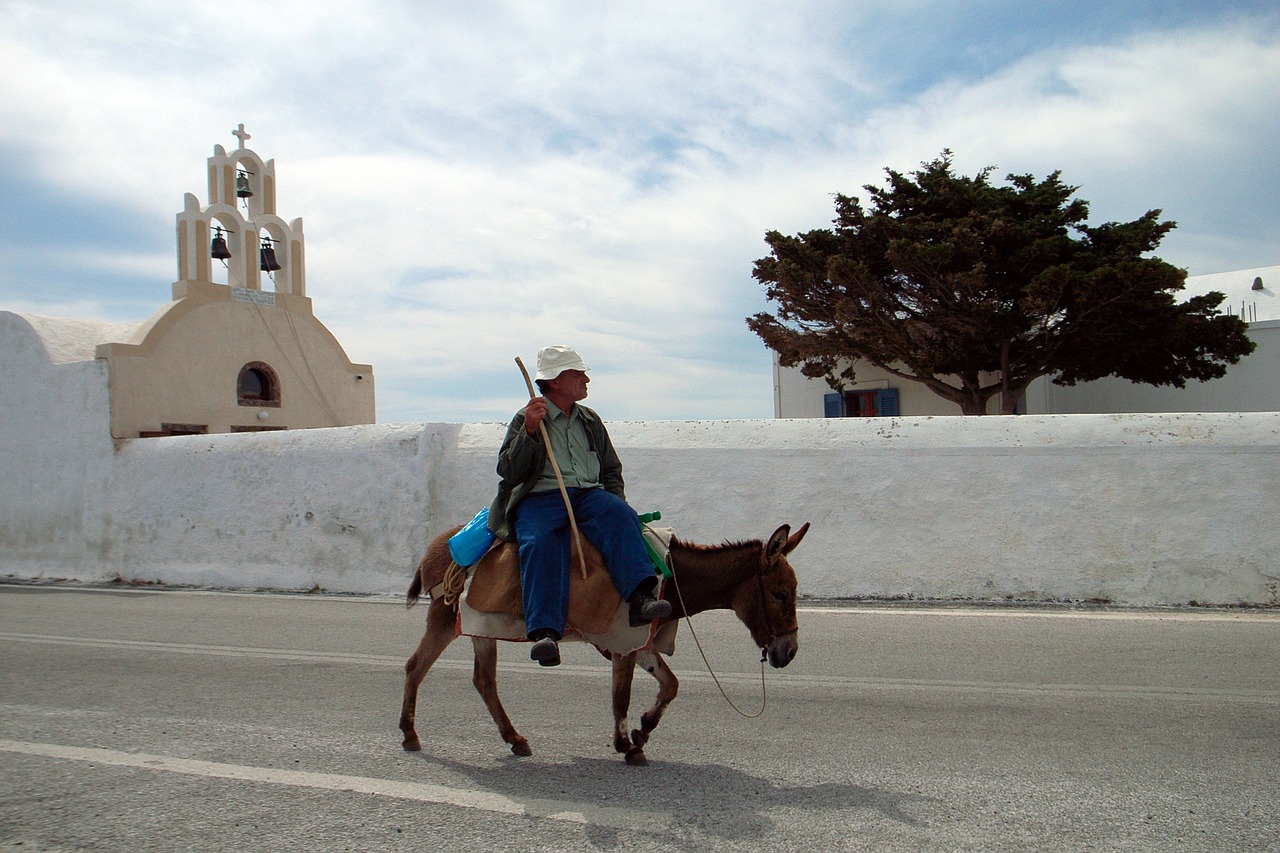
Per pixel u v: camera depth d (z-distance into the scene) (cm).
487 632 516
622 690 524
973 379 2283
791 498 1079
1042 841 407
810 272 2373
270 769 515
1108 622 901
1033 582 1006
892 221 2306
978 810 445
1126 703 632
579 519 513
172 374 1691
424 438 1196
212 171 1944
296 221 2088
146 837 420
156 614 1065
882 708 632
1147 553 982
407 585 1182
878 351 2306
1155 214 2305
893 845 404
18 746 561
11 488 1480
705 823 432
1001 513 1018
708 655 806
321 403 2091
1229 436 974
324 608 1097
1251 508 962
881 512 1050
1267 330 2278
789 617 520
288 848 407
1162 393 2395
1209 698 643
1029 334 2250
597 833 421
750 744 558
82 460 1423
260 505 1277
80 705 661
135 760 532
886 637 854
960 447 1034
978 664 748
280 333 1994
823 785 483
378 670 773
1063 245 2247
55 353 1513
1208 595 968
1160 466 984
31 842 415
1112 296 2039
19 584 1395
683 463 1119
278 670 774
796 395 2795
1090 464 1000
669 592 527
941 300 2202
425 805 458
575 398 538
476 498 1184
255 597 1193
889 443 1056
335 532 1230
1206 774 493
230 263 1917
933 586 1030
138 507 1365
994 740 557
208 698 681
